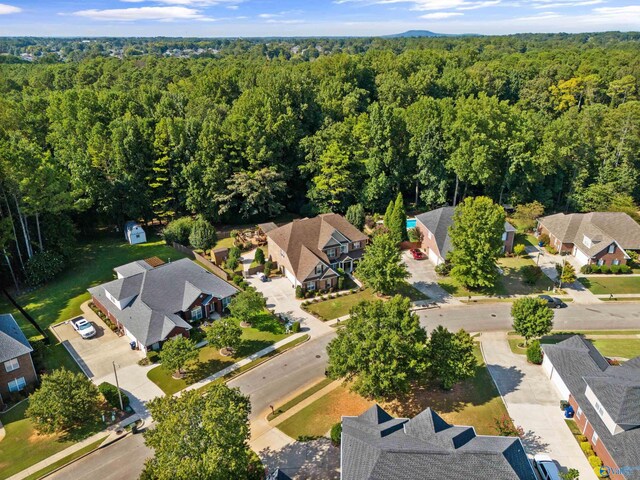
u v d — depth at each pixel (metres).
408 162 86.31
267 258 69.12
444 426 33.53
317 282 60.25
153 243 74.81
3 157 57.19
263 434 37.81
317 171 84.25
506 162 83.56
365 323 40.28
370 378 37.62
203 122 82.88
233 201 78.25
